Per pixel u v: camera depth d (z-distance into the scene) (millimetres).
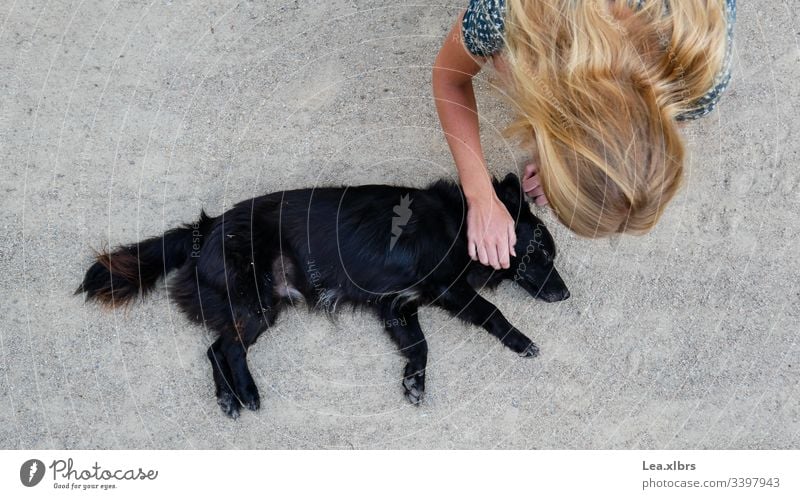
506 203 2596
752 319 2754
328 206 2551
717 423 2705
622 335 2760
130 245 2641
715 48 1452
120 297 2594
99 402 2664
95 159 2801
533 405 2727
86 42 2852
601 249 2803
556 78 1404
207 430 2678
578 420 2719
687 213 2805
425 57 2902
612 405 2723
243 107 2877
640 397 2725
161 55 2873
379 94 2900
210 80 2877
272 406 2701
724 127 2826
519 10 1488
